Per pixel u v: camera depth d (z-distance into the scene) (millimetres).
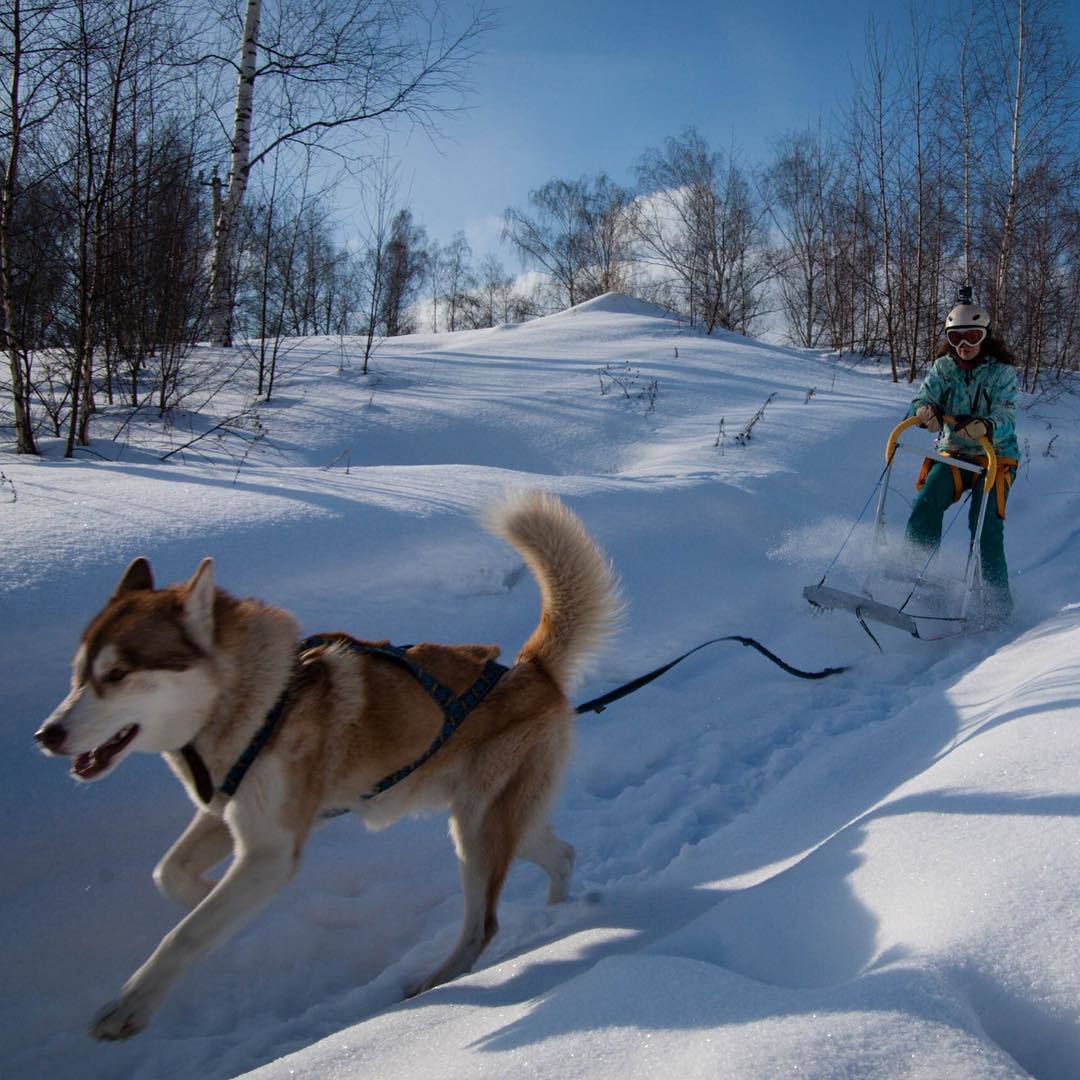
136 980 2309
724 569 6695
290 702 2746
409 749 2975
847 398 12125
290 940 2883
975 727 3766
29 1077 2328
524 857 3178
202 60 9930
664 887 3158
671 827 3689
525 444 9766
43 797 3152
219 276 12852
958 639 6035
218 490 5566
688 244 22938
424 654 3156
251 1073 1991
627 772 4367
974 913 1982
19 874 2900
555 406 10766
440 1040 2045
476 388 11570
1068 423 13242
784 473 8609
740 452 9219
